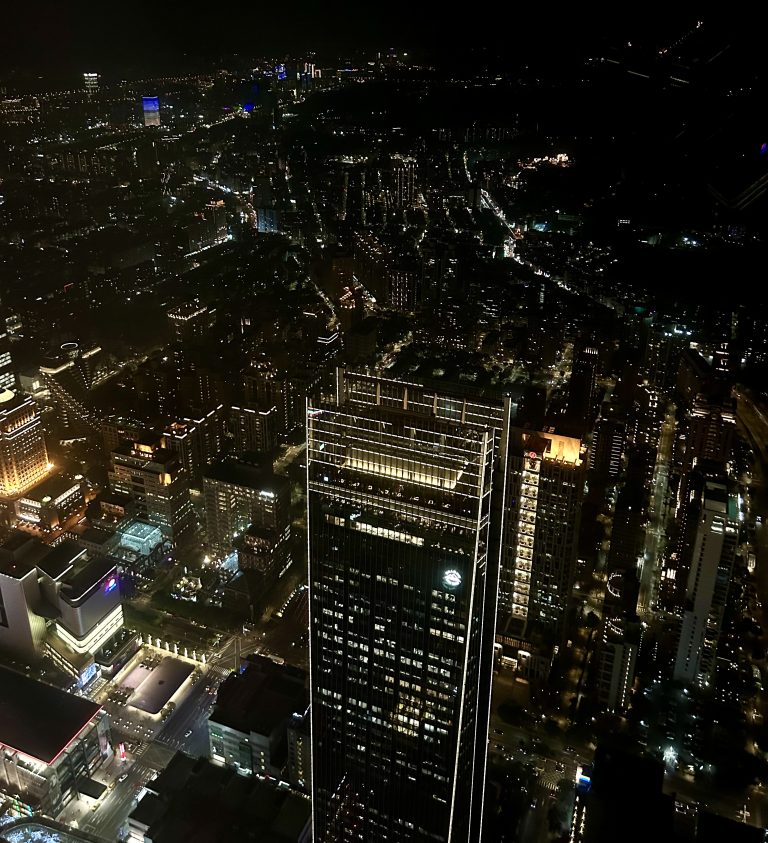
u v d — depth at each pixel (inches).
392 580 7165.4
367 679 7721.5
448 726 7426.2
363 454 7037.4
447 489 6752.0
